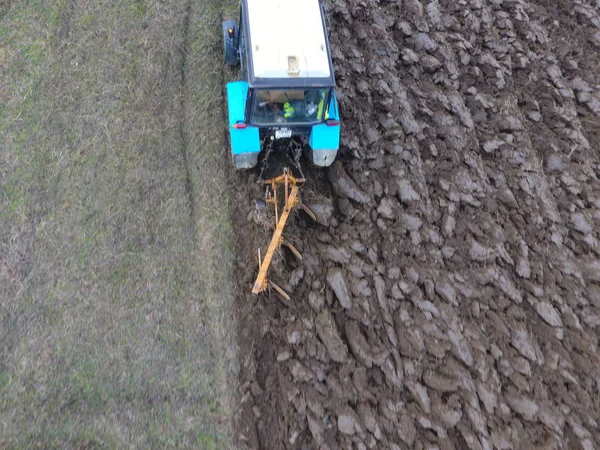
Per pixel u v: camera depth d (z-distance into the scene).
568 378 5.18
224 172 6.23
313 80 4.86
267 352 5.38
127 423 4.99
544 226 6.08
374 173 6.24
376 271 5.65
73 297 5.51
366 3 7.29
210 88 6.73
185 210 6.04
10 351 5.24
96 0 7.21
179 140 6.40
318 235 5.94
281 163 6.30
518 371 5.18
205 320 5.51
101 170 6.14
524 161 6.43
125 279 5.64
